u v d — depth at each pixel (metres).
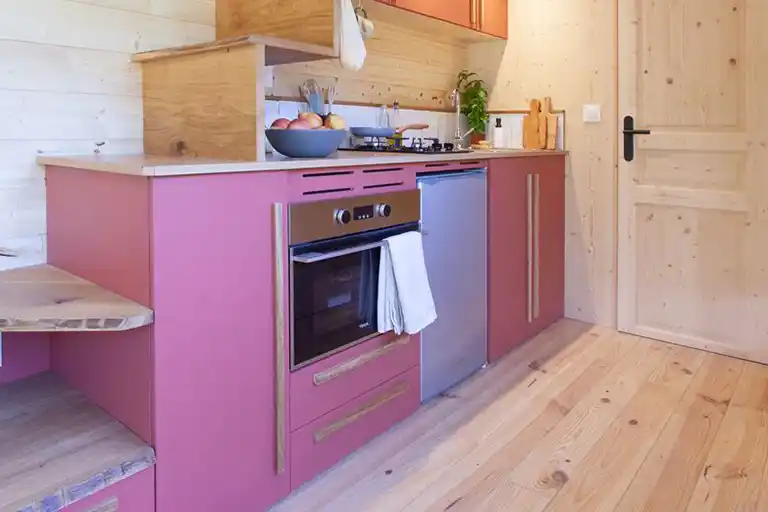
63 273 1.80
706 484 1.87
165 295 1.47
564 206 3.52
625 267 3.30
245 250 1.65
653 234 3.18
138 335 1.50
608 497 1.82
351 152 2.46
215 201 1.56
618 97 3.23
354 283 2.04
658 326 3.22
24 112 1.83
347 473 1.97
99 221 1.63
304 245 1.82
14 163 1.83
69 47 1.92
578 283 3.53
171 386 1.50
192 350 1.54
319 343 1.91
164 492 1.51
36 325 1.37
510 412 2.38
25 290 1.61
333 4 2.04
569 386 2.63
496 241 2.87
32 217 1.88
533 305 3.25
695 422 2.28
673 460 2.02
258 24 2.21
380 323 2.11
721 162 2.92
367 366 2.12
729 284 2.95
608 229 3.38
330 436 1.98
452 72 3.66
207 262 1.55
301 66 2.72
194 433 1.57
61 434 1.54
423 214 2.35
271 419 1.77
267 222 1.70
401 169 2.22
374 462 2.03
